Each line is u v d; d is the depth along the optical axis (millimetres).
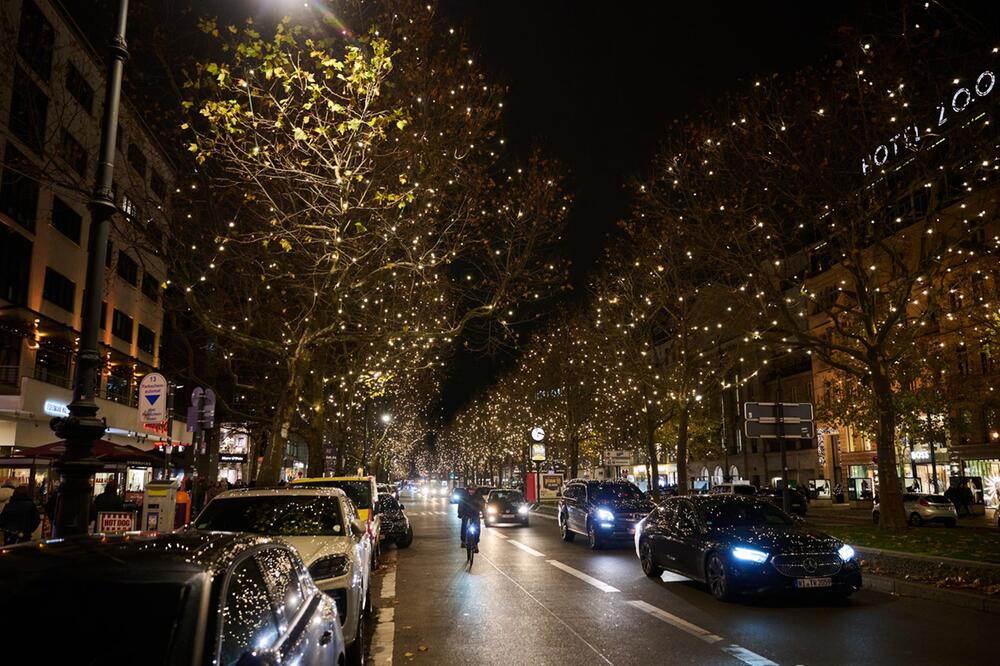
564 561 16953
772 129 17141
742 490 37594
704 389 36062
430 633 9141
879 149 17688
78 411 7828
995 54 13633
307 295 16781
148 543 4016
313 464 24672
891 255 18469
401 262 14992
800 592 10773
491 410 74375
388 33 14008
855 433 40094
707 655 7734
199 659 3129
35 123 14539
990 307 21562
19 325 28328
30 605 3312
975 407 33562
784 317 19688
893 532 17953
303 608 4527
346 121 11023
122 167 25047
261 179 14078
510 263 17719
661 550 13391
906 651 7730
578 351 44094
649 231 25656
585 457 66688
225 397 39375
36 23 24438
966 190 17234
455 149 15086
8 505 13156
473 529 16547
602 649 8102
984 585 10789
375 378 27234
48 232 30109
